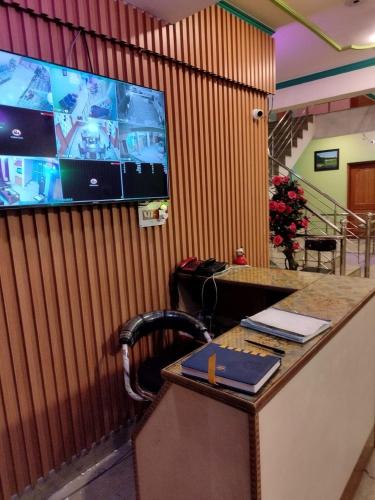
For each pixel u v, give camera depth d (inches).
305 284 81.5
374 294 74.0
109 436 84.8
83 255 77.3
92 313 79.7
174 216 98.0
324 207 358.3
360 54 159.6
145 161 82.7
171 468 47.8
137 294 89.4
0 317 65.4
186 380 43.2
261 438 38.7
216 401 40.6
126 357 76.0
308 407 49.3
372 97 269.0
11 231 65.6
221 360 44.6
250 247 129.1
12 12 62.7
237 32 112.7
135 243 87.9
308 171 367.9
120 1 78.9
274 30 126.9
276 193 155.0
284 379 42.0
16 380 68.1
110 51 78.5
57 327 74.0
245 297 95.3
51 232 71.3
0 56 58.2
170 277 98.2
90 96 71.1
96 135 72.6
